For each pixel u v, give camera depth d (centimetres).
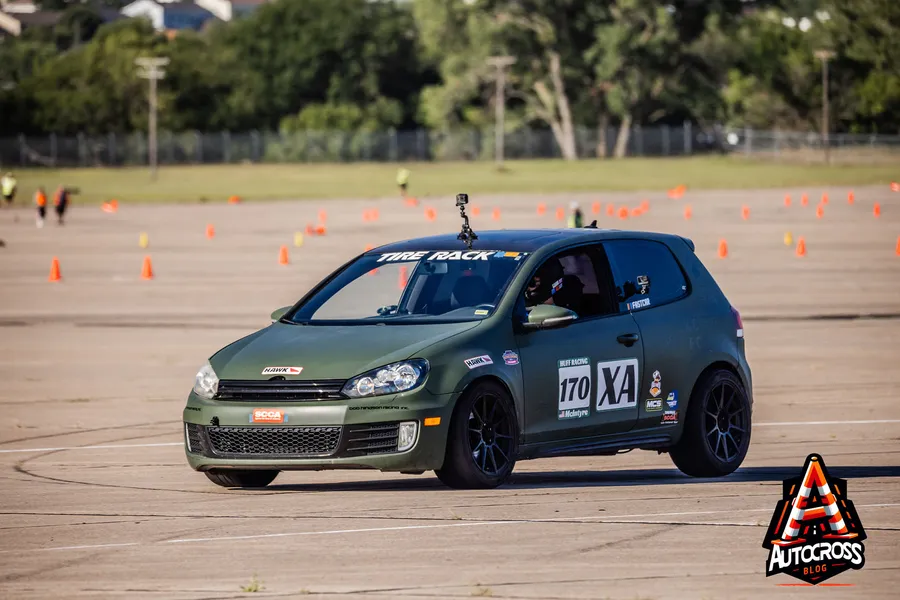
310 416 2905
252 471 3177
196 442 3041
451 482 2983
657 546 2466
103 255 12662
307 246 13525
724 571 2273
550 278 3198
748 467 3500
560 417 3111
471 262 3225
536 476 3375
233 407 2969
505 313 3078
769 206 19325
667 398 3294
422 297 3194
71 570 2358
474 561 2362
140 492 3177
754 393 4947
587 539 2531
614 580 2216
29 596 2181
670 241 3459
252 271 10800
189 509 2930
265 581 2244
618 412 3206
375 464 2881
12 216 19788
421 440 2891
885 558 2366
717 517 2733
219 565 2370
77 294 9200
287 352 3028
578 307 3206
